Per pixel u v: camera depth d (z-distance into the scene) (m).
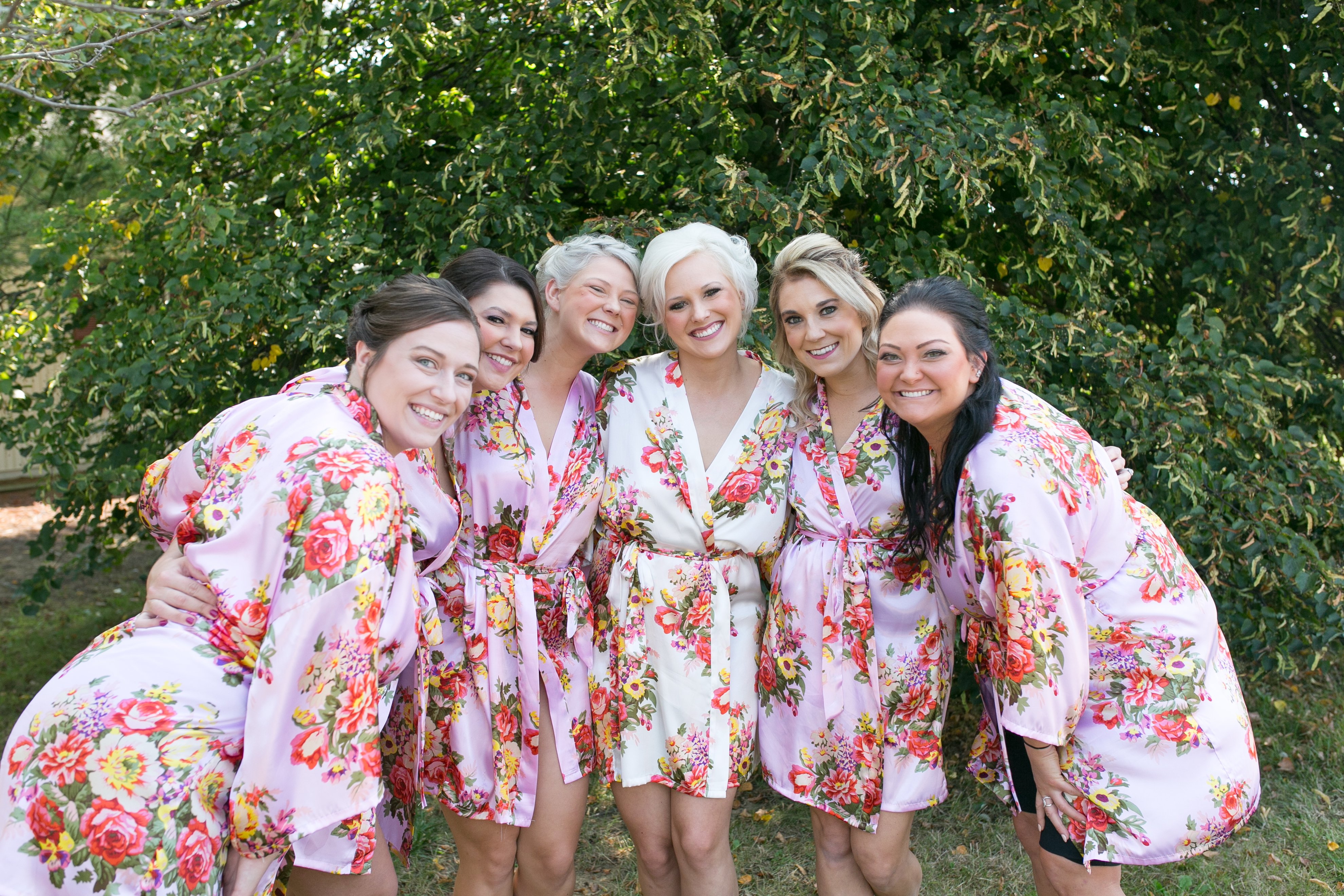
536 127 3.33
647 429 2.13
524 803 2.03
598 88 3.18
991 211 3.20
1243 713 1.77
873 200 3.38
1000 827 3.01
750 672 2.13
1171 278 3.95
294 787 1.35
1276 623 3.21
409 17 3.33
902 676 2.04
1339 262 3.29
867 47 3.06
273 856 1.43
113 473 3.51
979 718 3.67
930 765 2.06
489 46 3.76
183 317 3.23
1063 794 1.72
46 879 1.28
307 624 1.34
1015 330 3.16
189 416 3.64
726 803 2.10
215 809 1.36
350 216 3.28
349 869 1.54
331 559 1.35
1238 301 3.68
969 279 3.14
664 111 3.41
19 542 7.14
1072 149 3.33
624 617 2.09
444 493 1.96
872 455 2.05
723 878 2.11
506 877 2.09
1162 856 1.67
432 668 1.98
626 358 3.04
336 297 3.12
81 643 4.96
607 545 2.19
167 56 3.91
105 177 4.16
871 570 2.05
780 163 3.27
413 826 1.93
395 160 3.59
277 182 3.75
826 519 2.09
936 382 1.70
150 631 1.43
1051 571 1.61
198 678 1.38
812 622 2.07
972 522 1.69
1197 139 3.61
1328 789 3.10
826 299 2.01
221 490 1.45
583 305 2.05
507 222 3.19
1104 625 1.70
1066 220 3.10
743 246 2.12
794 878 2.78
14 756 1.35
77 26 3.25
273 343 3.54
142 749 1.31
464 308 1.61
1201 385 3.20
